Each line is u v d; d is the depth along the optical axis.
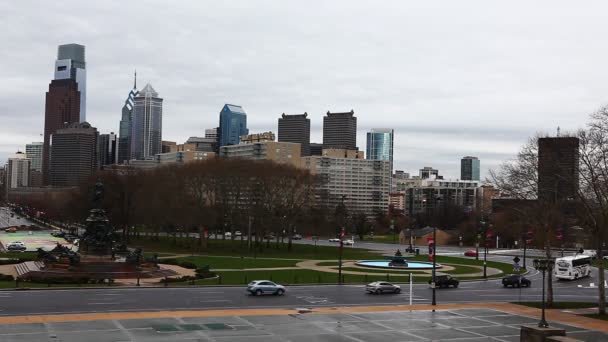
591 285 102.69
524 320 61.09
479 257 158.12
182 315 59.59
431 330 54.94
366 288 83.25
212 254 149.38
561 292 90.81
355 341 49.62
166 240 196.38
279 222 166.38
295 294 79.00
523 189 81.81
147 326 53.56
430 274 111.00
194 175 166.62
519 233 174.38
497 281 105.56
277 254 154.50
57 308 62.62
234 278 96.00
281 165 174.25
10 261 110.31
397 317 61.44
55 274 90.69
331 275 104.06
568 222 120.75
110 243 109.69
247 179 166.25
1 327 51.50
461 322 59.31
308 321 58.06
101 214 110.19
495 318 62.00
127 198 187.62
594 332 55.59
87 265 95.06
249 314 61.25
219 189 168.50
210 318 58.38
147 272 95.81
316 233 179.12
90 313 59.59
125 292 77.12
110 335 49.41
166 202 165.75
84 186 197.50
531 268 132.75
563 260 112.31
